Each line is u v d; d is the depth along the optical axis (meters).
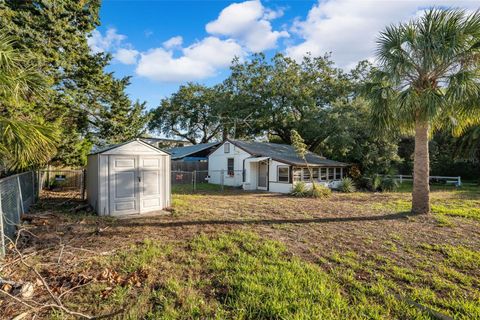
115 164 7.23
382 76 7.26
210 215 7.23
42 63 8.22
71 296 2.90
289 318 2.51
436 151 19.64
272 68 21.28
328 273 3.54
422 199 7.42
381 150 16.36
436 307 2.76
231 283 3.19
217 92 26.84
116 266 3.69
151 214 7.36
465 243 4.84
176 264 3.80
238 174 16.52
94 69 10.76
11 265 3.56
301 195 12.12
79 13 10.33
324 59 20.41
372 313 2.61
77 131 11.36
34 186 8.80
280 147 18.27
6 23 7.64
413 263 3.92
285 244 4.74
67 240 4.87
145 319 2.54
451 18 6.29
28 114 6.52
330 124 16.61
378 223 6.41
